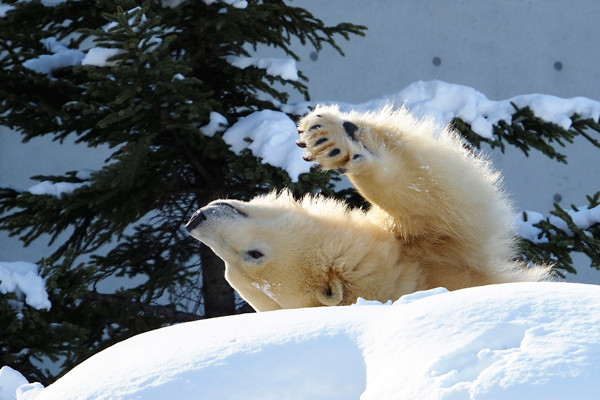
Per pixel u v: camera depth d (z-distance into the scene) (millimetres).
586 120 14336
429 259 6113
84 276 12430
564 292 3057
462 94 14000
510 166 24766
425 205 5875
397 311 3176
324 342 3041
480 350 2730
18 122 13203
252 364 2965
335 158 5719
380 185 5797
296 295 5996
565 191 24953
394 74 24547
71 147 24172
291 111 13688
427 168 5824
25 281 11812
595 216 13289
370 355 2939
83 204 12578
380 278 5871
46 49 13789
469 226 5934
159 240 14484
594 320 2789
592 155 25125
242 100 13836
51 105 12977
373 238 6051
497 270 6207
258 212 6074
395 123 6008
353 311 3322
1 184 13812
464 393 2512
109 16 11188
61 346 12016
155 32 11414
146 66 11492
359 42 24516
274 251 5926
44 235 23219
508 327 2816
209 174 13531
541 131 14539
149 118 12172
